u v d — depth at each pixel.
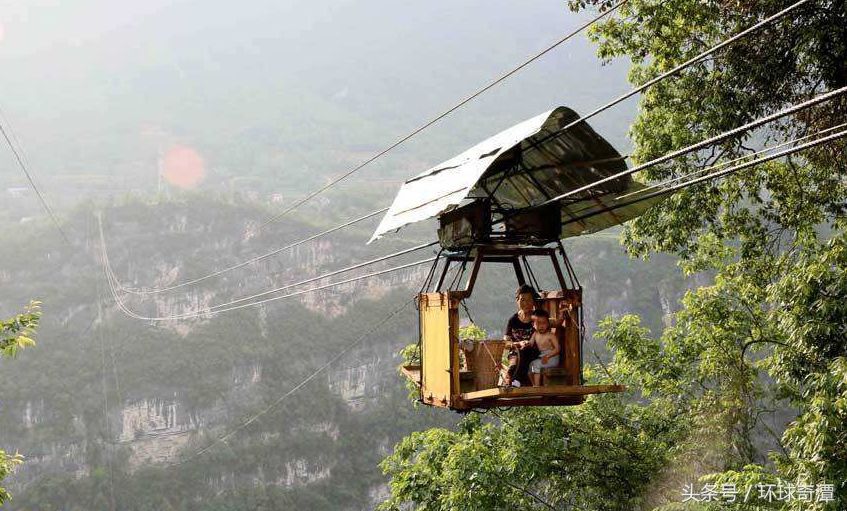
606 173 9.12
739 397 17.89
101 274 119.62
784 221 16.69
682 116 15.71
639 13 15.38
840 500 10.28
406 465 18.92
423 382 9.20
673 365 19.67
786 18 13.62
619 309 112.88
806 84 14.70
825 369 12.53
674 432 18.84
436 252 10.04
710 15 14.73
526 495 17.94
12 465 11.96
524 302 8.71
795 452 11.35
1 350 11.87
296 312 119.00
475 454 17.05
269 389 109.38
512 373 8.38
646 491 18.09
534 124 8.11
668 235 17.06
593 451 18.52
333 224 143.00
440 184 8.77
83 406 102.00
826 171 15.65
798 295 12.84
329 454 105.44
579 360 8.51
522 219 8.84
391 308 121.25
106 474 96.81
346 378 113.50
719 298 18.81
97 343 110.00
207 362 109.06
